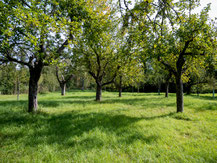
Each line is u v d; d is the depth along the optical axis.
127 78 17.92
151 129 5.48
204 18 7.76
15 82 21.59
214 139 4.61
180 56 9.02
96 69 17.75
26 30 5.78
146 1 4.23
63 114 8.68
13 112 8.98
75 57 14.51
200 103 12.91
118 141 4.41
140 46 7.93
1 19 5.08
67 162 3.22
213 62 7.75
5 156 3.54
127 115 8.26
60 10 7.30
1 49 6.96
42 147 4.05
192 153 3.63
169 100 16.45
